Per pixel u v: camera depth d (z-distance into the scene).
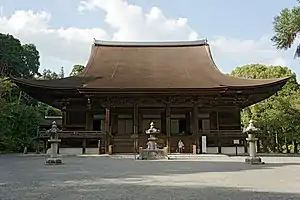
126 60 40.12
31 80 32.31
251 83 31.94
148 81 33.28
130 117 34.97
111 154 29.25
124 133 34.56
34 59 67.19
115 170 15.08
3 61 55.56
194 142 30.72
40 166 17.69
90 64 38.88
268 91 32.59
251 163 18.88
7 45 56.62
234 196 8.11
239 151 31.45
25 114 37.59
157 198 7.86
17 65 58.12
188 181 11.00
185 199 7.72
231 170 14.81
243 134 30.91
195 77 34.75
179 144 30.44
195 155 26.81
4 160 22.86
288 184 10.25
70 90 31.70
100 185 10.13
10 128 35.56
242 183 10.48
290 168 15.80
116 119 34.84
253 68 49.28
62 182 10.90
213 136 31.09
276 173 13.50
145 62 39.69
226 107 34.38
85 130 34.38
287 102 35.09
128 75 35.38
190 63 39.41
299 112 34.25
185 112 34.94
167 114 31.91
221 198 7.84
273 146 38.72
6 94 39.19
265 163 19.06
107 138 30.80
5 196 8.28
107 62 39.44
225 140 32.12
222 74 35.91
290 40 21.08
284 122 34.72
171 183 10.52
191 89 30.77
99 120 34.91
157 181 11.03
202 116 35.00
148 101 32.31
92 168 16.27
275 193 8.55
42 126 41.31
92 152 31.70
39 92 32.53
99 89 30.75
